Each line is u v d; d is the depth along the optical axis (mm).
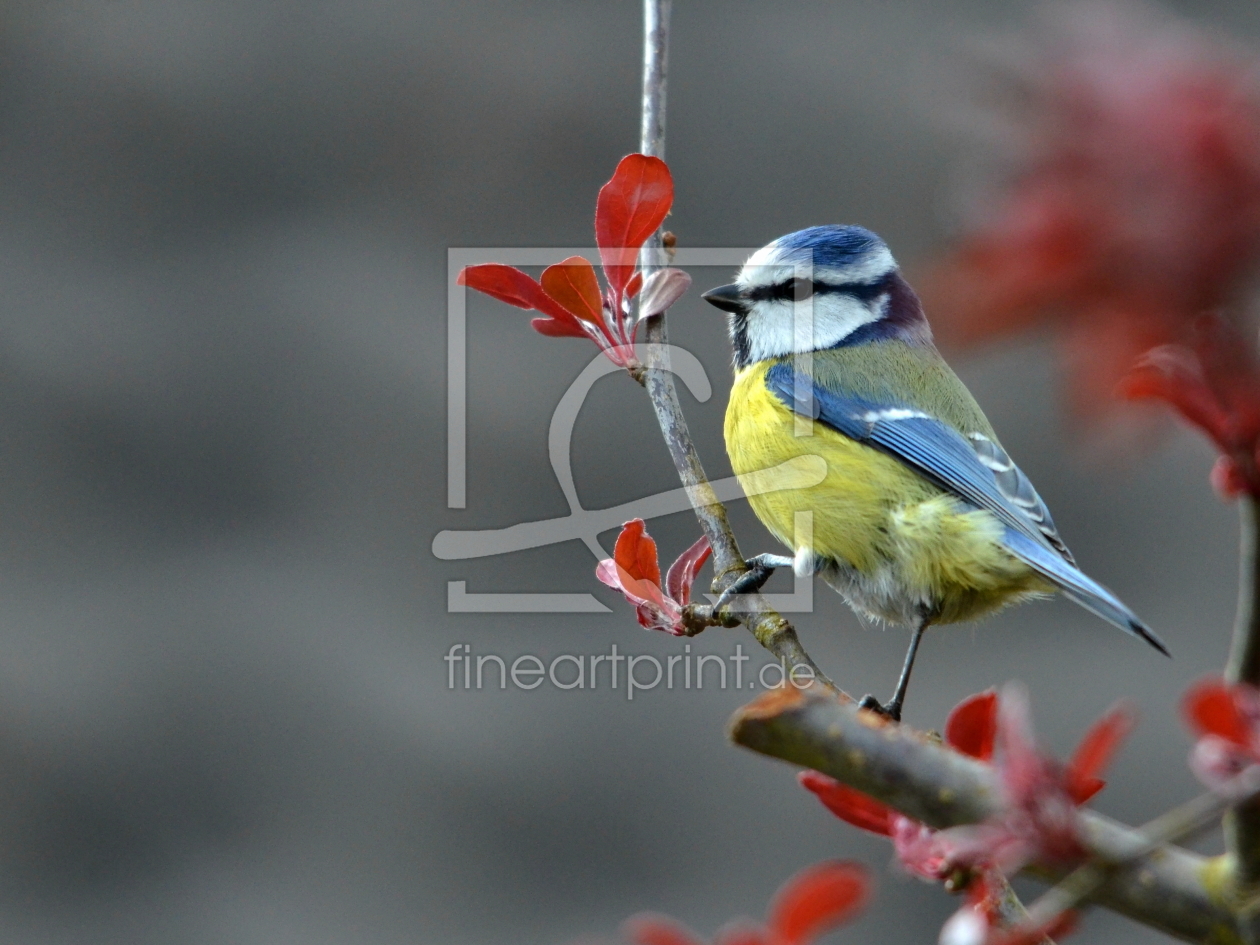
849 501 4590
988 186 2102
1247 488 2766
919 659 4711
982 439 4590
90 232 4773
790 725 3637
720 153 4773
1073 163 2029
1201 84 1973
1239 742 2939
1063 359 2119
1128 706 3359
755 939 2889
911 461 4590
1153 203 1980
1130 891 3297
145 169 4781
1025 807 3100
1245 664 2979
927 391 4598
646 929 2965
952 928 2930
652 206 4516
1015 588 4578
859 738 3576
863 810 4441
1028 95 2062
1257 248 1943
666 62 4547
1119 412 2156
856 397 4594
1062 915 3123
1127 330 2057
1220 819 2965
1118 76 2012
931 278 2164
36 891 4684
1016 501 4582
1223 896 3215
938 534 4582
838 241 4617
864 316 4613
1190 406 2246
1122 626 4543
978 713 4418
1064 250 2037
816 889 2859
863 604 4598
